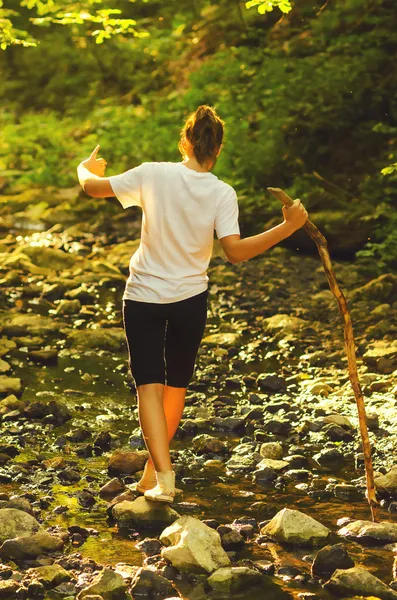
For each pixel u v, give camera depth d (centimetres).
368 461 659
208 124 641
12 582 551
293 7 2214
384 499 719
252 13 2444
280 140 1859
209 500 712
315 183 1758
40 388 995
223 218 635
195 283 647
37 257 1558
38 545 601
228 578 561
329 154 1827
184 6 2927
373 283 1400
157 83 2756
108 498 707
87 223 1909
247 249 625
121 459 764
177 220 635
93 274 1485
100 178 654
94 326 1252
